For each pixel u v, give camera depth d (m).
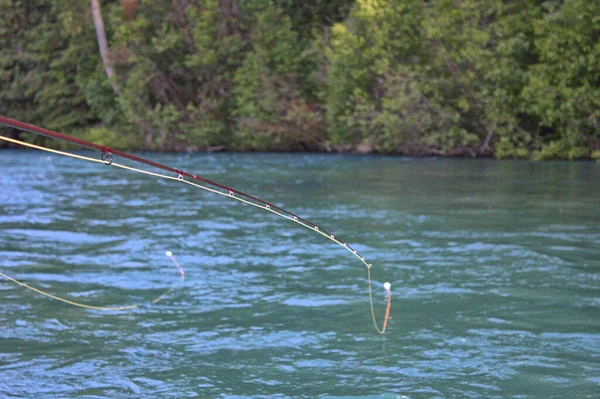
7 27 40.25
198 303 8.58
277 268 10.22
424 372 6.49
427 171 23.72
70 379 6.36
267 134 34.25
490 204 15.79
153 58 36.97
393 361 6.75
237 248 11.51
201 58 35.50
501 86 29.92
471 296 8.77
